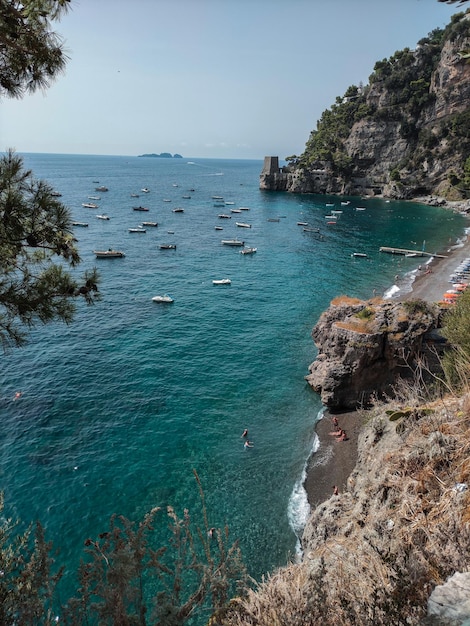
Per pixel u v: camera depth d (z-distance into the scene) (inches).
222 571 246.7
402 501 297.6
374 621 190.4
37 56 273.3
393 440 426.0
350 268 2903.5
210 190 7849.4
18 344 273.6
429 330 1221.1
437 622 163.3
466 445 303.0
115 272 2655.0
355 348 1232.8
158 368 1507.1
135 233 3786.9
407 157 6574.8
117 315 1980.8
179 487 991.6
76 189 6993.1
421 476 303.6
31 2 258.2
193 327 1884.8
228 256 3181.6
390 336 1216.2
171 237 3715.6
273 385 1424.7
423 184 6284.5
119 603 211.2
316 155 7308.1
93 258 2938.0
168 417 1236.5
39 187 249.8
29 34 264.5
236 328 1893.5
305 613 204.4
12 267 267.3
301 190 7283.5
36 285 264.4
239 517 912.9
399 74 6579.7
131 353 1611.7
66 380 1397.6
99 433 1151.0
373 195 6801.2
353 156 6958.7
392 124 6702.8
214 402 1318.9
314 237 3887.8
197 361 1572.3
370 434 524.7
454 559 210.5
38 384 1364.4
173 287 2432.3
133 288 2378.2
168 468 1045.8
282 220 4739.2
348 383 1255.5
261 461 1075.9
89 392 1337.4
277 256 3218.5
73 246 276.5
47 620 227.8
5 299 255.0
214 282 2512.3
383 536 270.2
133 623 217.2
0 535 387.2
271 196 6909.5
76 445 1101.1
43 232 249.1
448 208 5497.1
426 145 6284.5
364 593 208.1
